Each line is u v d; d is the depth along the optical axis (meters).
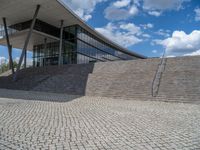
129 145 5.20
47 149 4.73
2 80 30.22
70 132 6.20
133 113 10.00
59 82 23.67
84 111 10.16
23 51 29.09
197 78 16.91
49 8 29.55
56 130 6.37
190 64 19.30
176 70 19.08
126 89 18.53
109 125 7.27
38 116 8.41
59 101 14.25
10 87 26.62
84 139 5.57
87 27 36.88
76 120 7.90
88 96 18.81
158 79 18.48
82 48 37.25
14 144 5.00
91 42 40.84
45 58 40.91
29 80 26.86
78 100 15.41
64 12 30.80
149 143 5.40
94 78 22.14
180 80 17.39
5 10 30.33
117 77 20.91
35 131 6.18
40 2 27.73
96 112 9.97
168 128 7.07
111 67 24.23
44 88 23.31
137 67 22.22
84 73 24.77
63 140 5.43
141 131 6.57
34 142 5.20
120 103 14.22
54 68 29.22
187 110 11.41
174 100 15.40
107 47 47.72
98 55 43.34
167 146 5.21
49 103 12.83
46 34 35.00
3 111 9.11
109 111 10.42
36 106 11.19
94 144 5.19
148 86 17.97
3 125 6.70
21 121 7.37
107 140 5.55
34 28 32.91
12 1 27.45
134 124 7.54
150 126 7.29
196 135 6.28
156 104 14.05
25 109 9.97
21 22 34.84
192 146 5.25
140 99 16.70
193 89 15.86
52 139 5.48
